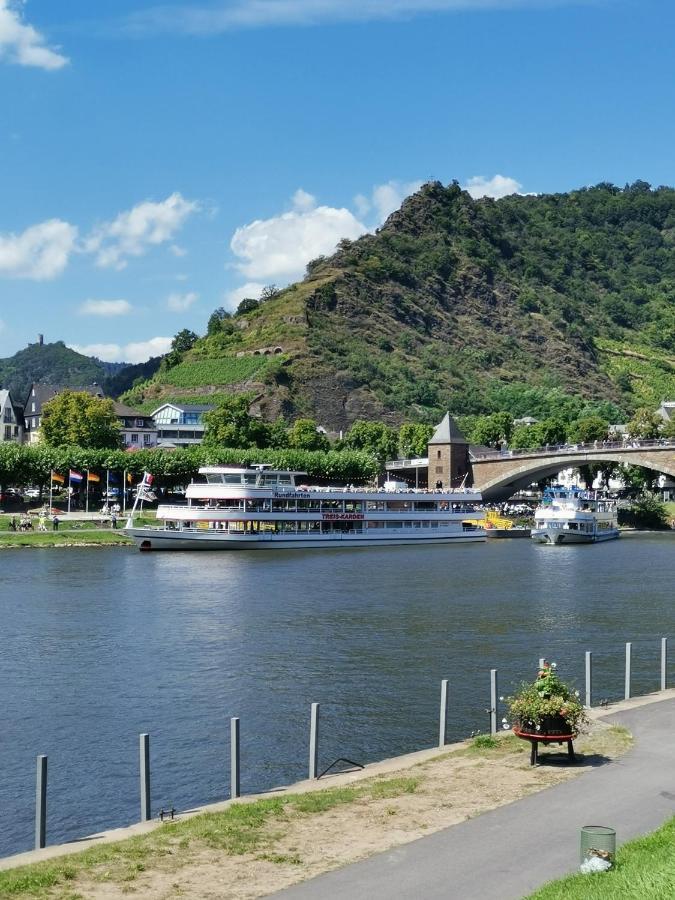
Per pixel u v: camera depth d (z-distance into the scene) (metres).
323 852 25.56
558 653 65.81
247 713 50.78
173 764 42.88
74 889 23.61
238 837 26.86
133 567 117.88
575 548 158.38
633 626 77.00
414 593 96.75
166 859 25.41
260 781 40.62
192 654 65.56
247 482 144.50
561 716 33.06
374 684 56.84
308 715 50.25
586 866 22.31
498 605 88.50
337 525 152.50
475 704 52.00
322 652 66.06
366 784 31.84
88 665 62.28
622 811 27.88
